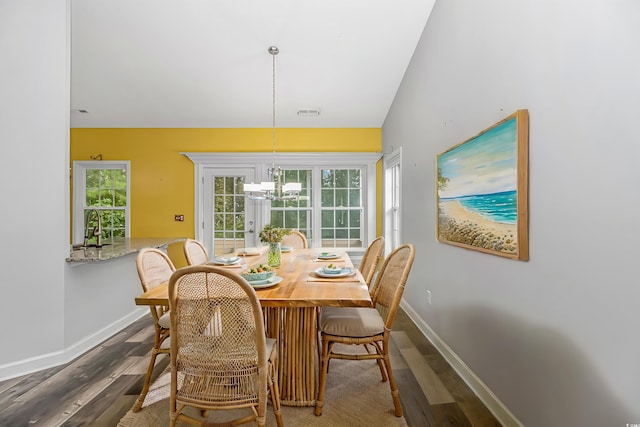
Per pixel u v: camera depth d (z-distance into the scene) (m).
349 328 1.76
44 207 2.26
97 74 3.52
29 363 2.18
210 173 4.66
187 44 3.09
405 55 3.24
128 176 4.57
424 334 2.84
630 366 0.97
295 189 3.11
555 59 1.25
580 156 1.14
